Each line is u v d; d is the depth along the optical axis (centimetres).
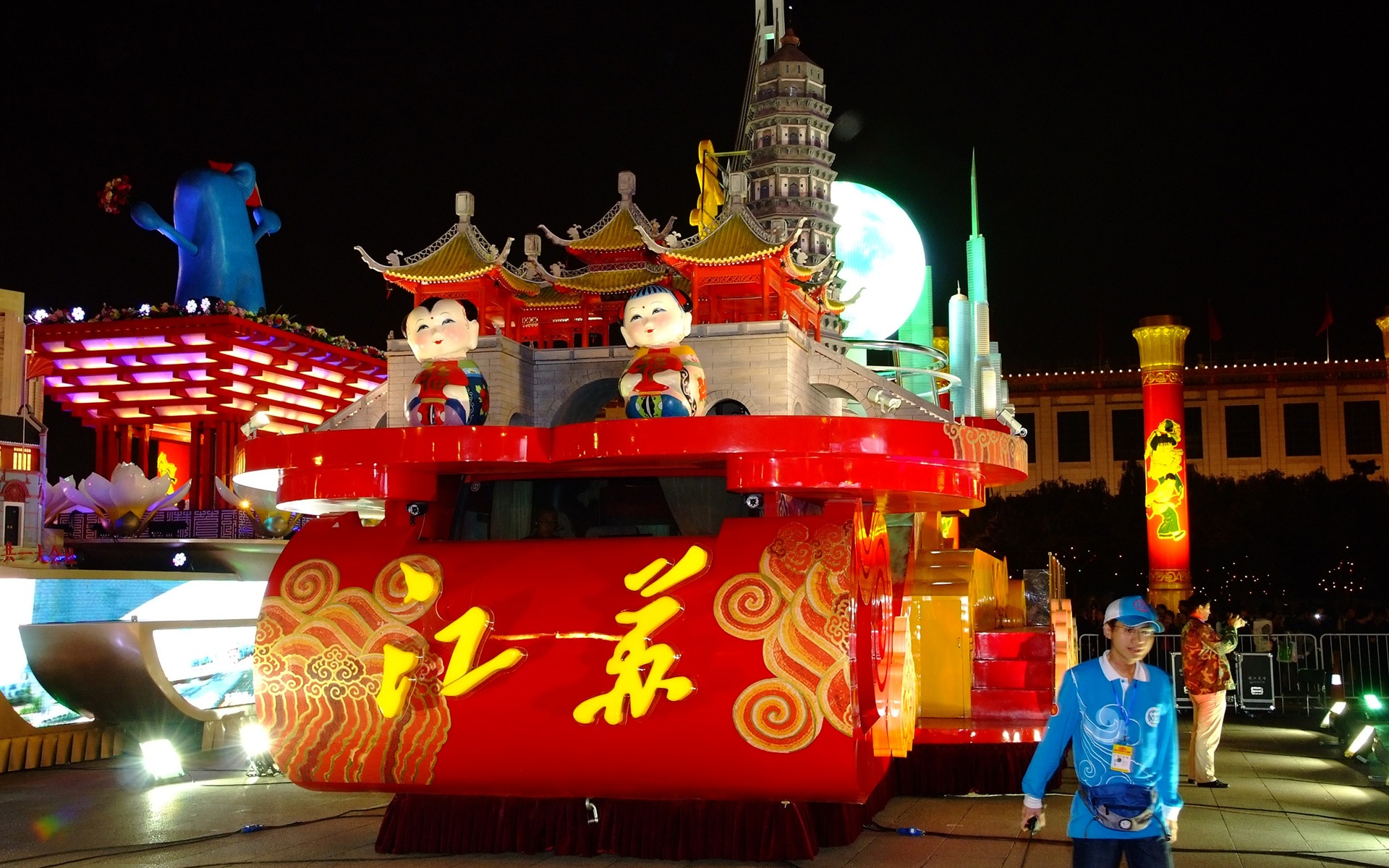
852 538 729
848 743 703
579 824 806
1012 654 1077
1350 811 1040
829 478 752
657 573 739
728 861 786
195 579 1586
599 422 750
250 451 830
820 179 2586
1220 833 932
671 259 1950
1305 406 7319
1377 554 5188
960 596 1084
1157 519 3372
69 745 1345
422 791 782
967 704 1075
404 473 809
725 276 1953
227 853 845
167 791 1144
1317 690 2139
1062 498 5838
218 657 1461
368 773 772
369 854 830
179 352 3403
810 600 714
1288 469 7281
